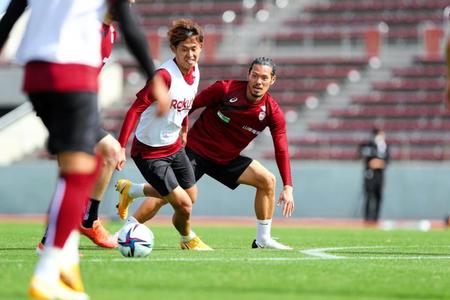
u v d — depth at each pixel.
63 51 14.86
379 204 73.69
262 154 89.81
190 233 28.91
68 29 15.03
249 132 29.73
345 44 102.69
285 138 29.48
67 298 14.59
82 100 14.87
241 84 29.62
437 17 104.12
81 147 14.88
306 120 94.31
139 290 16.28
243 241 37.22
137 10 114.00
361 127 92.06
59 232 14.75
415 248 32.56
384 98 94.25
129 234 24.16
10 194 81.69
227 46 106.25
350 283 18.22
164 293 15.88
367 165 73.19
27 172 81.50
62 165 15.09
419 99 93.56
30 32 15.34
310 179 77.12
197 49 26.92
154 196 29.27
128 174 73.25
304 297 15.85
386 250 30.77
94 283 17.23
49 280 14.55
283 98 96.50
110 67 101.12
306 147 90.69
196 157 30.08
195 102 29.73
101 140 25.56
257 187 30.17
